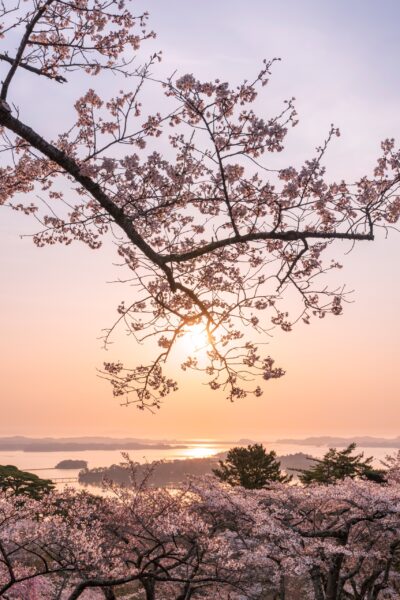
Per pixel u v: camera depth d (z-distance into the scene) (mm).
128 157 8070
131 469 14039
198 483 16578
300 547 15367
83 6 8594
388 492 17516
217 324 8602
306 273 9375
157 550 13719
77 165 7324
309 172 8445
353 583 18641
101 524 12547
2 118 6922
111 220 7949
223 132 7910
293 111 7883
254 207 8828
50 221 10547
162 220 9312
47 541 10000
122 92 9219
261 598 18391
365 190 8711
